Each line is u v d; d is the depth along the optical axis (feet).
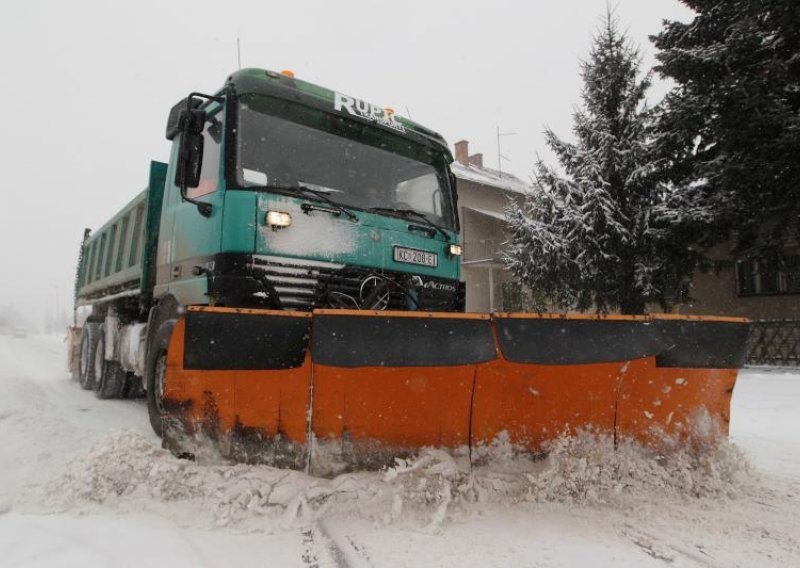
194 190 14.55
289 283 12.76
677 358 11.00
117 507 9.33
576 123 44.98
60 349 79.82
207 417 9.73
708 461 11.42
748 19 33.24
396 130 16.46
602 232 41.34
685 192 39.27
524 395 10.93
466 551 8.25
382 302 14.33
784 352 41.32
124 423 18.29
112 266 25.50
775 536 9.01
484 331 10.09
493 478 10.46
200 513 9.05
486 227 69.21
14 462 12.60
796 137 31.53
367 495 9.55
